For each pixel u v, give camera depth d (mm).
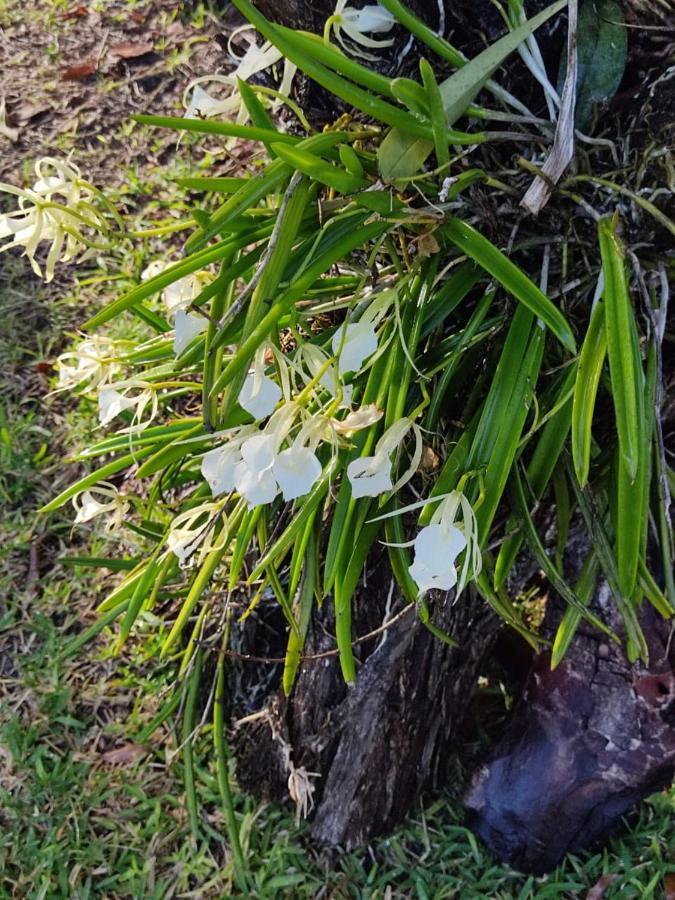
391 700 908
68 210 601
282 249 493
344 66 507
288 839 997
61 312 1380
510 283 538
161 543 756
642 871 962
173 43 1643
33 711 1084
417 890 964
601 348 553
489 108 593
